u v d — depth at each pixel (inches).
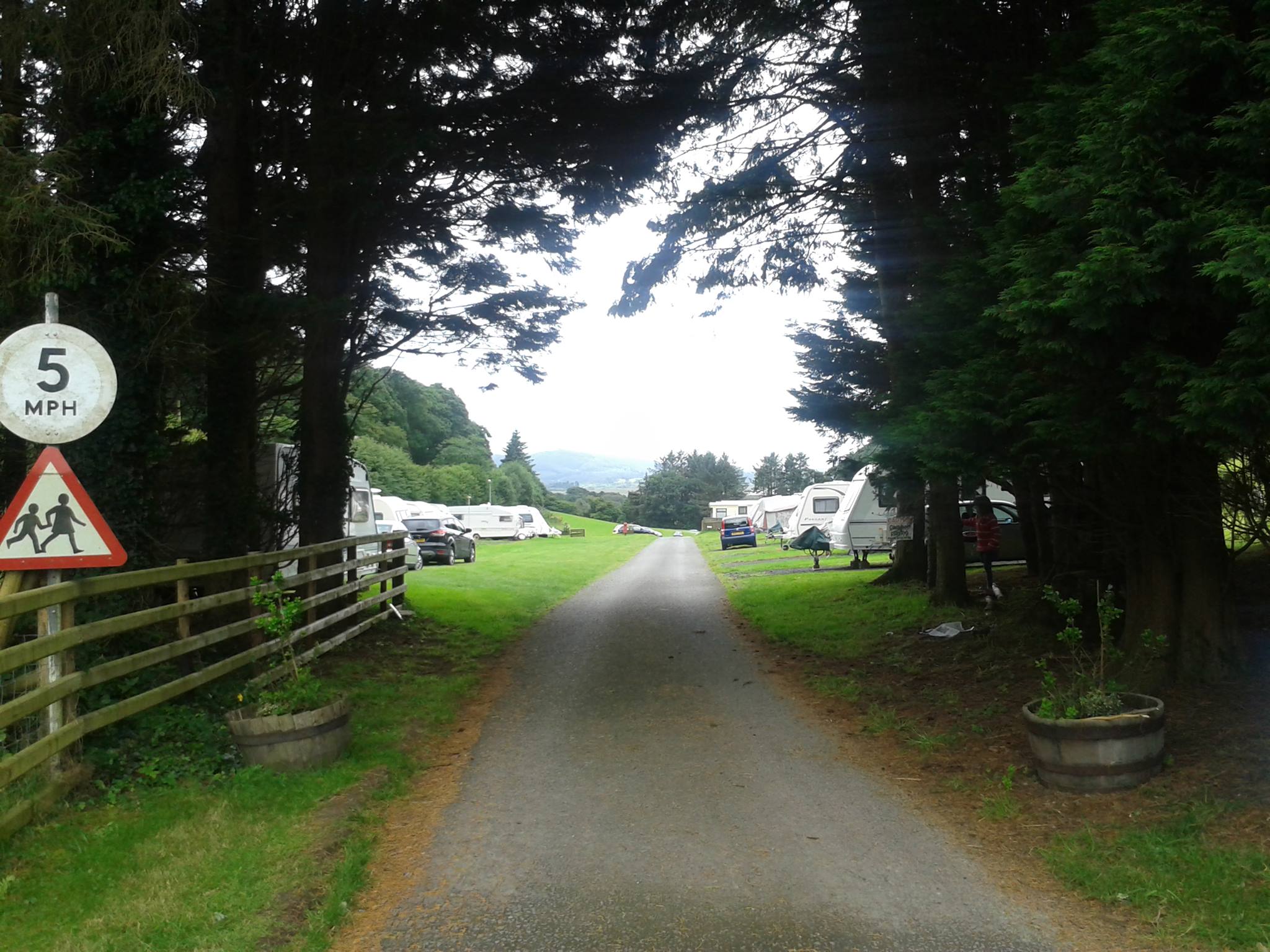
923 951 146.0
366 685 352.5
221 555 398.3
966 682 323.6
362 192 397.7
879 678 354.0
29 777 202.8
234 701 289.6
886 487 306.8
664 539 2559.1
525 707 332.2
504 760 263.6
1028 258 203.6
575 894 169.9
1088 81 226.1
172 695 252.2
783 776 240.4
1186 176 189.3
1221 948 141.9
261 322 385.4
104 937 149.1
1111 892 161.3
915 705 305.3
